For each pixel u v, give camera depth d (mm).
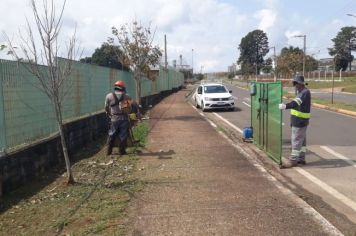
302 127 9578
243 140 13375
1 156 7789
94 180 8617
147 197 7176
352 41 116438
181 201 6910
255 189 7551
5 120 8117
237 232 5566
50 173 9516
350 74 97750
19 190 8133
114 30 22875
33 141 9438
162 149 11898
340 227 5824
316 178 8594
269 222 5891
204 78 170000
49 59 7840
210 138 13883
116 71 19453
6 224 6289
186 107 29562
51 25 8164
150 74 24766
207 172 8914
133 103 11820
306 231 5570
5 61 8180
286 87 63719
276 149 9961
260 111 11695
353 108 24828
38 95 9727
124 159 10711
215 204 6719
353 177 8664
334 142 12969
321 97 40344
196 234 5527
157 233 5590
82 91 13672
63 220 6227
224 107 25719
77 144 12266
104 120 15992
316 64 103000
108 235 5551
